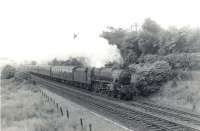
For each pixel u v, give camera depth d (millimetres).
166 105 23953
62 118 19141
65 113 21250
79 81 36969
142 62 35750
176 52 34781
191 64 30203
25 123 17875
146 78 28891
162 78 28922
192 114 19562
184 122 17422
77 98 28266
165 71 29016
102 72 30719
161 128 15797
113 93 28125
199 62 30344
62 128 16562
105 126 16828
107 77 29391
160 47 37344
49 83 48281
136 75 29156
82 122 17516
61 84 45219
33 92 36031
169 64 31156
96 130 16062
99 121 18203
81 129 16266
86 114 20578
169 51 35719
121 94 27109
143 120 17750
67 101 26891
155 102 25797
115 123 17375
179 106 23172
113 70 28828
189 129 15445
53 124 17547
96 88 32406
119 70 27953
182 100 24344
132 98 27297
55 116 20094
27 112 21453
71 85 42156
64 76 43750
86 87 35719
